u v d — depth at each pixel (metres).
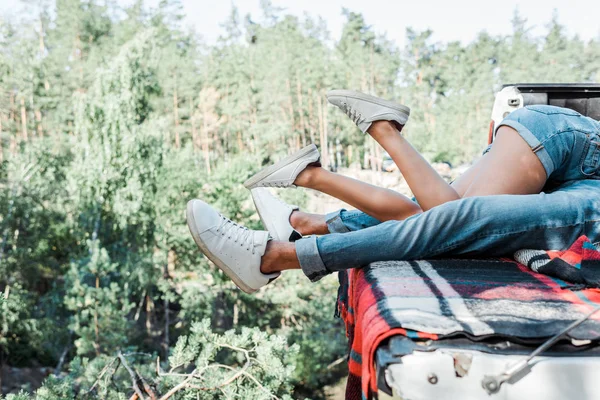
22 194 18.56
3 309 14.95
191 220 1.88
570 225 1.60
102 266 14.60
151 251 19.02
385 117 1.91
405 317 1.10
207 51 63.28
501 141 1.86
